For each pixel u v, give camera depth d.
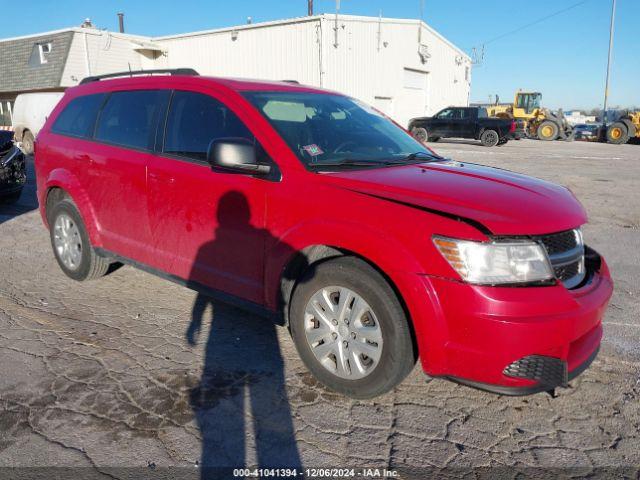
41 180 5.02
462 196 2.81
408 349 2.75
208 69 27.61
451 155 18.78
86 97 4.74
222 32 26.62
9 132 8.04
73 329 3.89
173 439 2.66
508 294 2.50
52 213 4.91
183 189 3.63
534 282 2.59
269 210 3.16
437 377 2.71
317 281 3.00
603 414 2.97
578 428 2.84
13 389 3.07
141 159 3.96
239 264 3.39
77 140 4.60
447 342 2.59
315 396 3.07
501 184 3.10
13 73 26.50
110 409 2.90
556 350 2.59
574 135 31.61
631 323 4.20
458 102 35.72
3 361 3.39
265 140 3.30
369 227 2.74
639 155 19.89
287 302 3.26
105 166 4.23
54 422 2.77
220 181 3.41
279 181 3.15
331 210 2.90
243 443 2.65
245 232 3.30
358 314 2.87
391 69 27.89
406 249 2.63
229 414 2.88
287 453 2.58
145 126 4.05
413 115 30.69
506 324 2.47
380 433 2.75
